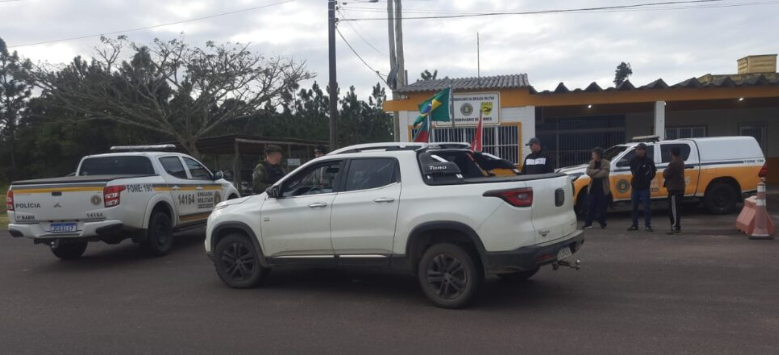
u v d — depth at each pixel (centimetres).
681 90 1547
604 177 1098
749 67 2184
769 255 806
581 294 634
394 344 491
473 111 1634
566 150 2017
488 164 726
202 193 1100
